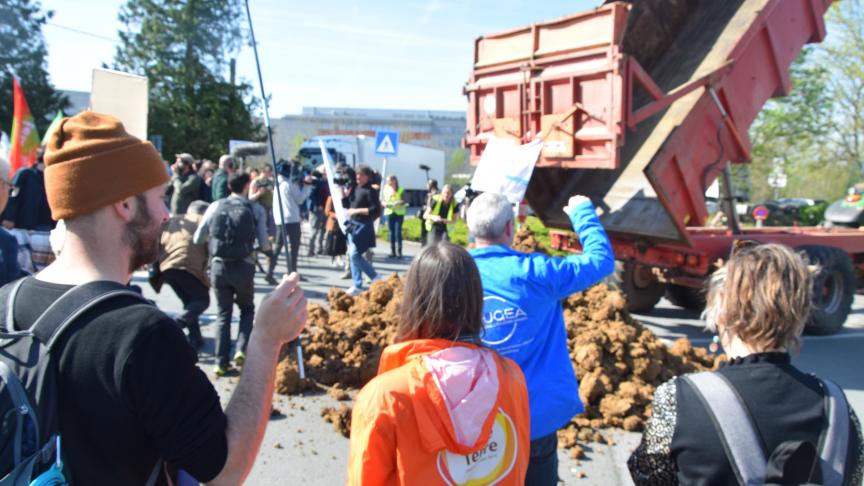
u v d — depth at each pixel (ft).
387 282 24.02
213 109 114.73
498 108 25.91
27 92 113.50
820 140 103.24
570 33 22.84
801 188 125.49
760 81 25.05
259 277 37.99
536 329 9.18
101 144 4.95
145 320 4.71
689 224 24.88
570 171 28.96
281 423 16.57
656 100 22.09
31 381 4.45
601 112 21.71
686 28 26.81
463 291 6.57
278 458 14.75
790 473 5.20
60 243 7.53
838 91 98.32
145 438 4.76
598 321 21.13
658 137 24.26
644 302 30.94
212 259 19.63
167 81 113.29
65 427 4.51
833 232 34.32
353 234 32.35
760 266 6.09
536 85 23.93
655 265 27.04
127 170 5.02
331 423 16.69
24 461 4.30
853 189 46.62
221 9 110.11
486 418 6.15
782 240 29.04
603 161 21.80
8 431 4.29
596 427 16.76
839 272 28.07
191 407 4.75
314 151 107.14
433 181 53.16
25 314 4.80
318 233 53.26
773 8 24.14
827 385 5.92
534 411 8.98
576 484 13.92
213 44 112.27
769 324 5.90
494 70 25.85
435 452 5.96
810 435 5.57
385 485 5.98
